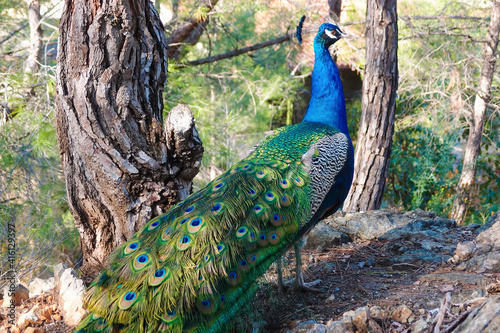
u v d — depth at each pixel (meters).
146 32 3.92
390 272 4.18
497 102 10.82
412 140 10.56
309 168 3.60
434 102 10.03
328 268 4.32
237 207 3.18
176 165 3.92
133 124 3.83
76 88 3.71
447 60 10.53
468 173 10.07
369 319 3.10
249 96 10.22
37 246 6.09
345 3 11.44
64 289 3.90
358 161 6.82
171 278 2.82
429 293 3.63
